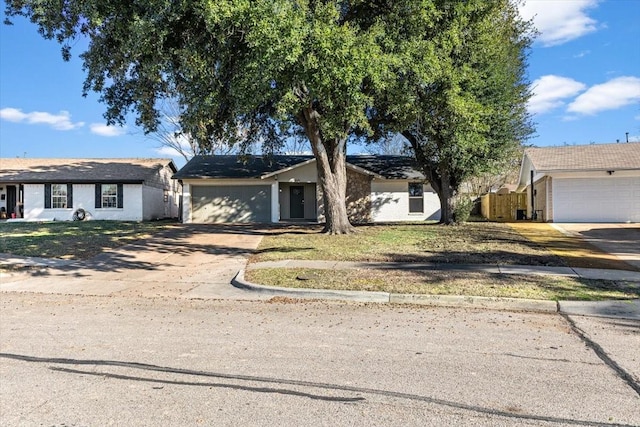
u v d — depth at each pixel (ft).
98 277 37.81
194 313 25.54
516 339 20.01
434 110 52.90
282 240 56.13
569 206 77.82
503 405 13.19
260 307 27.12
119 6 37.27
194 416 12.55
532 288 29.17
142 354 17.98
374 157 101.81
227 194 91.20
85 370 16.19
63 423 12.18
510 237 56.08
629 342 19.49
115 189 98.27
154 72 39.17
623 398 13.65
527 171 96.94
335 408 13.00
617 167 73.97
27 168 103.19
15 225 81.35
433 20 47.11
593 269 35.50
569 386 14.57
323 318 24.14
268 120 65.98
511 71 66.69
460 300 27.35
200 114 40.68
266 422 12.17
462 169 69.41
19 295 31.30
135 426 12.00
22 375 15.70
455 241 52.26
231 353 18.08
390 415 12.56
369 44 38.24
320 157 59.41
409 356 17.67
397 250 46.09
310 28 35.73
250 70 36.22
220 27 35.70
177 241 58.70
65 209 97.45
